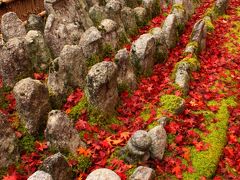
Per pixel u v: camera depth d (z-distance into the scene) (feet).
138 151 9.09
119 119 10.78
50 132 9.04
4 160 8.85
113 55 13.56
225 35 16.28
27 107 9.52
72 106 10.93
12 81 11.60
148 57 12.57
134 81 11.88
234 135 10.62
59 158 8.27
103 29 13.43
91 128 10.14
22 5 15.07
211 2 19.98
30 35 12.04
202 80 12.80
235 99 12.01
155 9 17.37
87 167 9.10
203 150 9.77
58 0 14.21
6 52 11.32
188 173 9.16
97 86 10.17
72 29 13.83
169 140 9.97
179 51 14.48
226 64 13.85
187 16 17.35
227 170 9.51
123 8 15.39
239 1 20.12
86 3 16.29
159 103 11.10
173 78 12.36
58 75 11.03
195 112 11.10
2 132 8.77
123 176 8.73
